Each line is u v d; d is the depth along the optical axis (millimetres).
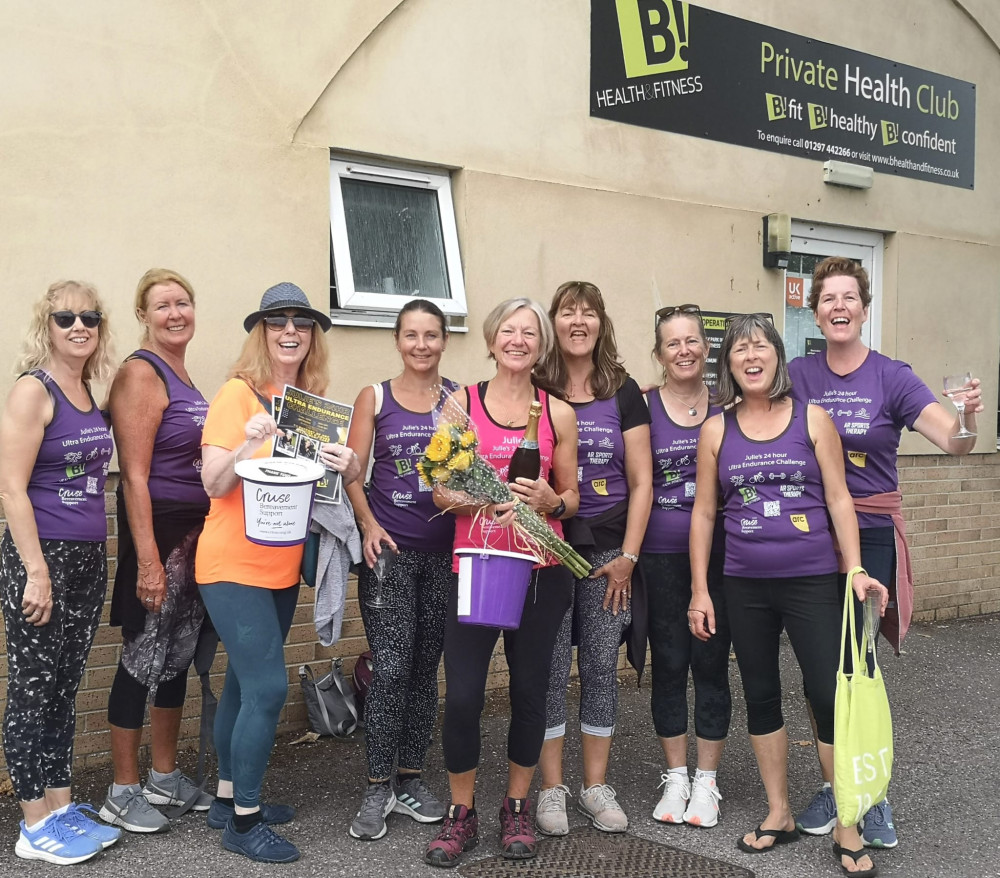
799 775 4297
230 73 4434
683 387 3893
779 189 6367
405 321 3646
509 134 5270
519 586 3098
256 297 4531
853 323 3715
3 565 3254
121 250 4191
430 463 3115
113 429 3492
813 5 6488
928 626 7043
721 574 3795
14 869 3238
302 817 3730
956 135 7293
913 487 7016
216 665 4520
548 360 3764
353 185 4949
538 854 3451
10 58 3934
